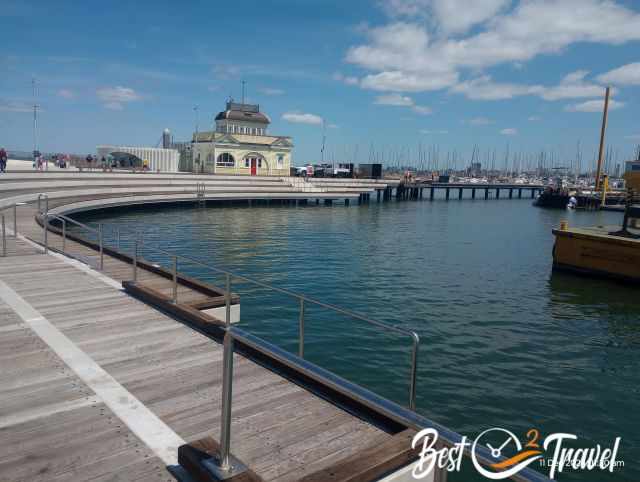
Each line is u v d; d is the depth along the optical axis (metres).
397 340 14.38
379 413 5.49
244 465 4.22
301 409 5.79
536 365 13.11
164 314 9.62
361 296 19.86
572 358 13.80
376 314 17.28
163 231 39.00
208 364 7.18
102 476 4.44
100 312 9.68
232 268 24.78
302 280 22.47
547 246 37.62
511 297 21.06
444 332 15.57
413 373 4.76
